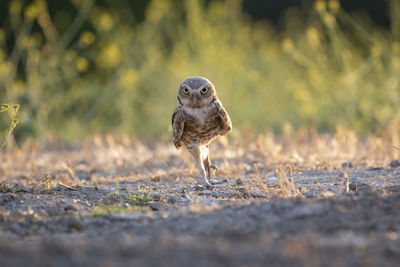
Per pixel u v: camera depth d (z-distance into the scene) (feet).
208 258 24.20
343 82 90.33
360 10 150.82
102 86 106.42
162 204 38.55
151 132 102.73
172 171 55.88
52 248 26.14
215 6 111.14
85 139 93.91
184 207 36.09
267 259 23.81
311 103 94.12
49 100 94.17
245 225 29.40
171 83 104.88
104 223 32.60
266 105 106.42
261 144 66.74
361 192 35.19
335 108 91.71
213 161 63.16
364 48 108.27
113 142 78.18
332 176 48.73
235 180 49.14
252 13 164.14
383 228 28.17
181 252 25.05
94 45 115.55
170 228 30.12
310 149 63.26
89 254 25.31
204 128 45.65
